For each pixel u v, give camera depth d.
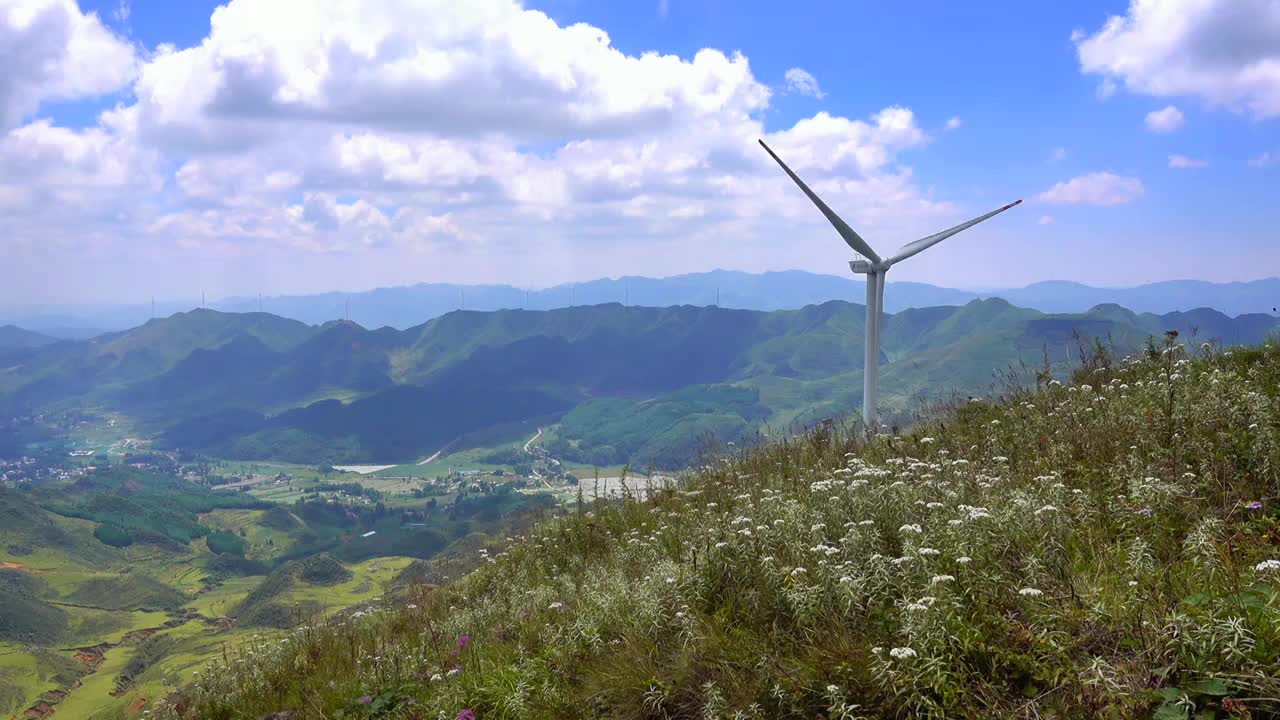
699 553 7.61
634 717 6.08
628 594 7.82
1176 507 6.48
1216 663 4.16
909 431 13.57
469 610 10.40
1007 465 8.83
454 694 7.37
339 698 8.84
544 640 8.09
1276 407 8.27
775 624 6.07
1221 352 13.06
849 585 5.72
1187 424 8.34
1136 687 4.25
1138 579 5.20
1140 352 13.55
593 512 14.31
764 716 5.25
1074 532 6.18
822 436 15.33
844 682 5.01
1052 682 4.52
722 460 15.55
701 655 6.11
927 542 6.18
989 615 5.14
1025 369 14.82
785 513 7.74
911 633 4.93
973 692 4.63
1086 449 8.83
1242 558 5.47
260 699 10.08
